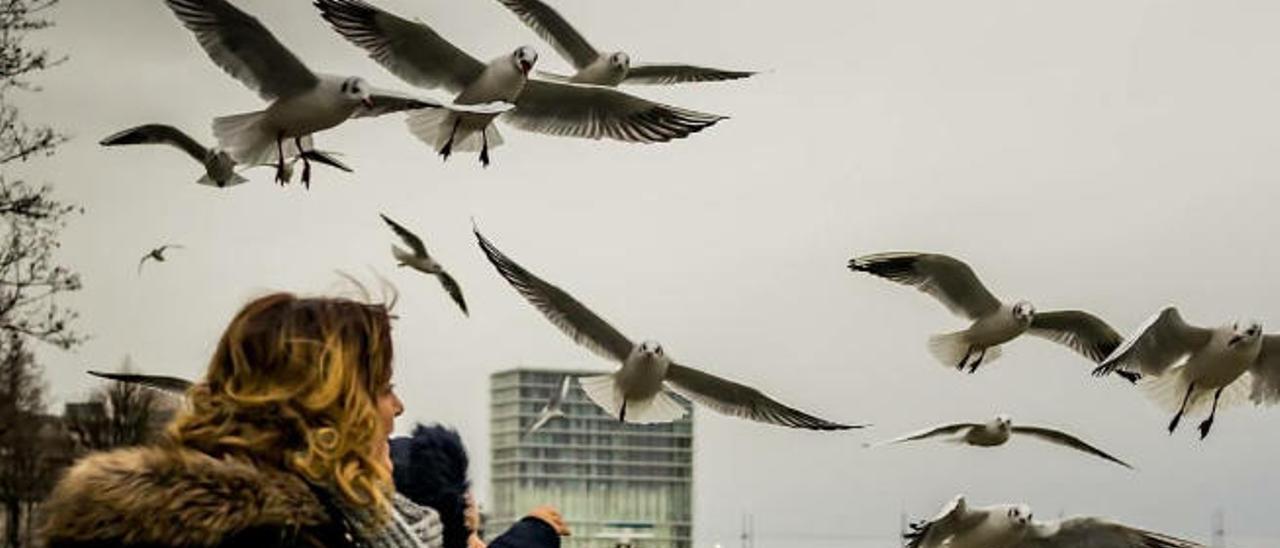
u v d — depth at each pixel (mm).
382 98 14375
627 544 20047
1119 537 14164
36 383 44219
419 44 15617
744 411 15625
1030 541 14000
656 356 15430
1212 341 14586
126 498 5461
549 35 18672
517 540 8984
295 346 5797
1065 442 17406
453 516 8938
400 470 8891
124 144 17750
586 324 15727
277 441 5746
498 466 87375
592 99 16203
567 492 87875
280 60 14219
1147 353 14828
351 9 15320
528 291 15633
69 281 31469
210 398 5844
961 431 17266
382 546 5766
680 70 18766
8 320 31203
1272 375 15047
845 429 15492
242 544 5512
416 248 19203
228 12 13977
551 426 86875
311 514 5602
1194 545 14023
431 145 15695
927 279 17391
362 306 6000
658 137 16344
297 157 14547
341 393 5785
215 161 17625
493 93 15695
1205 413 14914
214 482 5523
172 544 5461
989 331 17297
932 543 14227
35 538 5602
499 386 87375
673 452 87750
